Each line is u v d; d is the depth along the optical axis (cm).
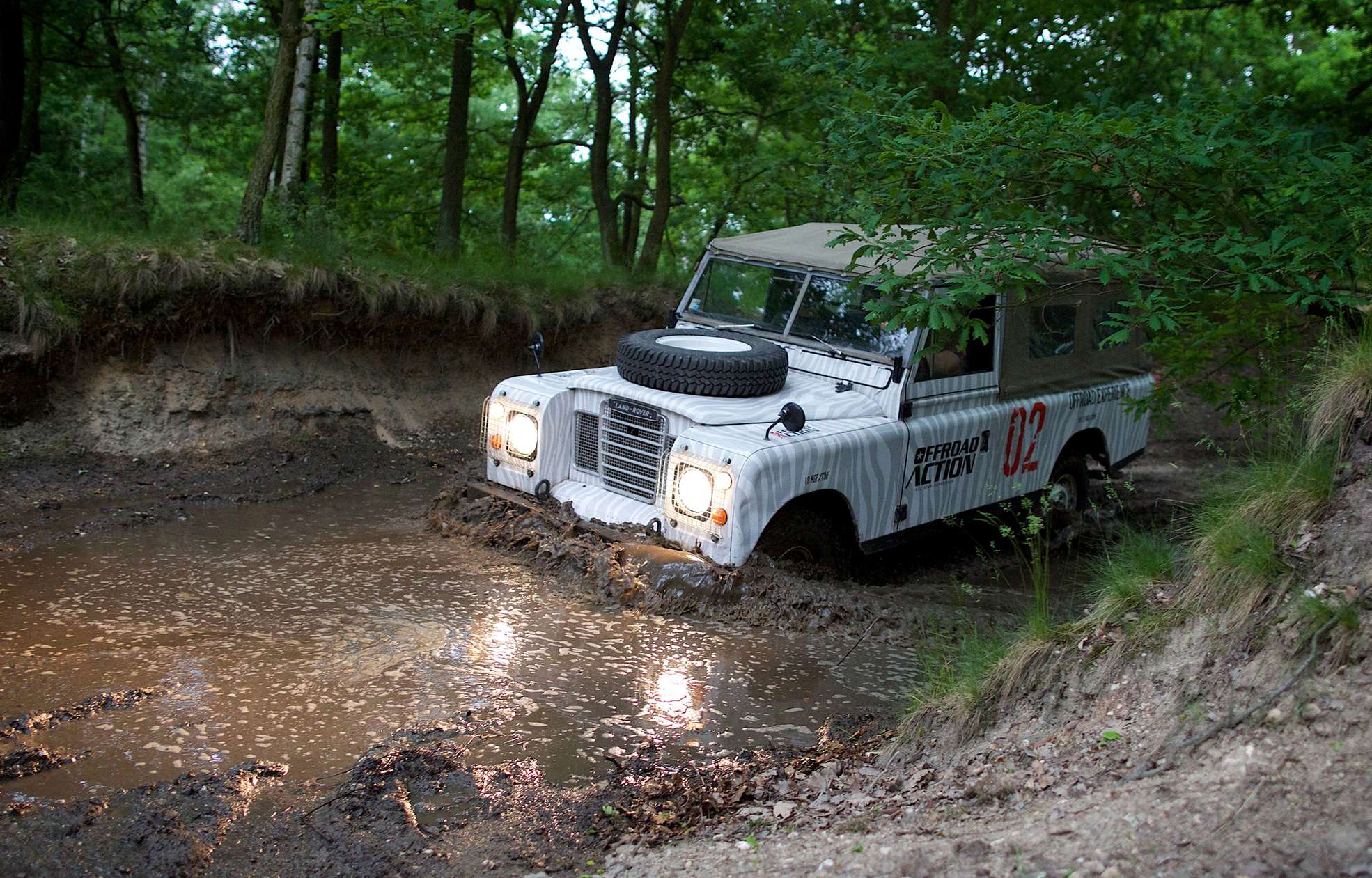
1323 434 449
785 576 593
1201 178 578
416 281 1049
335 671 484
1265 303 599
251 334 952
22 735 411
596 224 2236
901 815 354
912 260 675
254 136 1745
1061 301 795
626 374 670
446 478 891
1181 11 1505
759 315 746
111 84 1500
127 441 846
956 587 671
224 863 339
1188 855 272
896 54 1202
